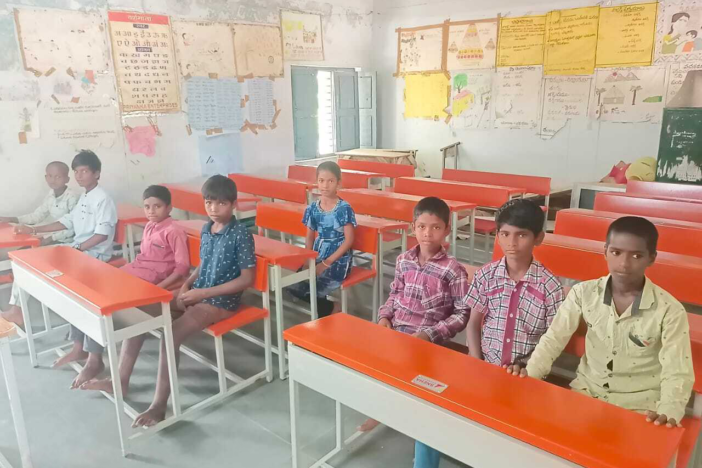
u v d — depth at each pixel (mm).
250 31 5320
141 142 4602
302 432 2115
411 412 1253
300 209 3262
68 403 2324
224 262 2367
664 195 3674
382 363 1345
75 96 4129
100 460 1943
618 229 1293
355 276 2959
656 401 1352
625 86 5016
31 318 3248
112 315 2008
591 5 5082
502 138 5934
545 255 2389
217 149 5215
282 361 2496
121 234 3496
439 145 6508
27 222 3561
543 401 1162
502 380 1260
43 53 3910
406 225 3188
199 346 2867
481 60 5922
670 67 4746
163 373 2135
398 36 6621
